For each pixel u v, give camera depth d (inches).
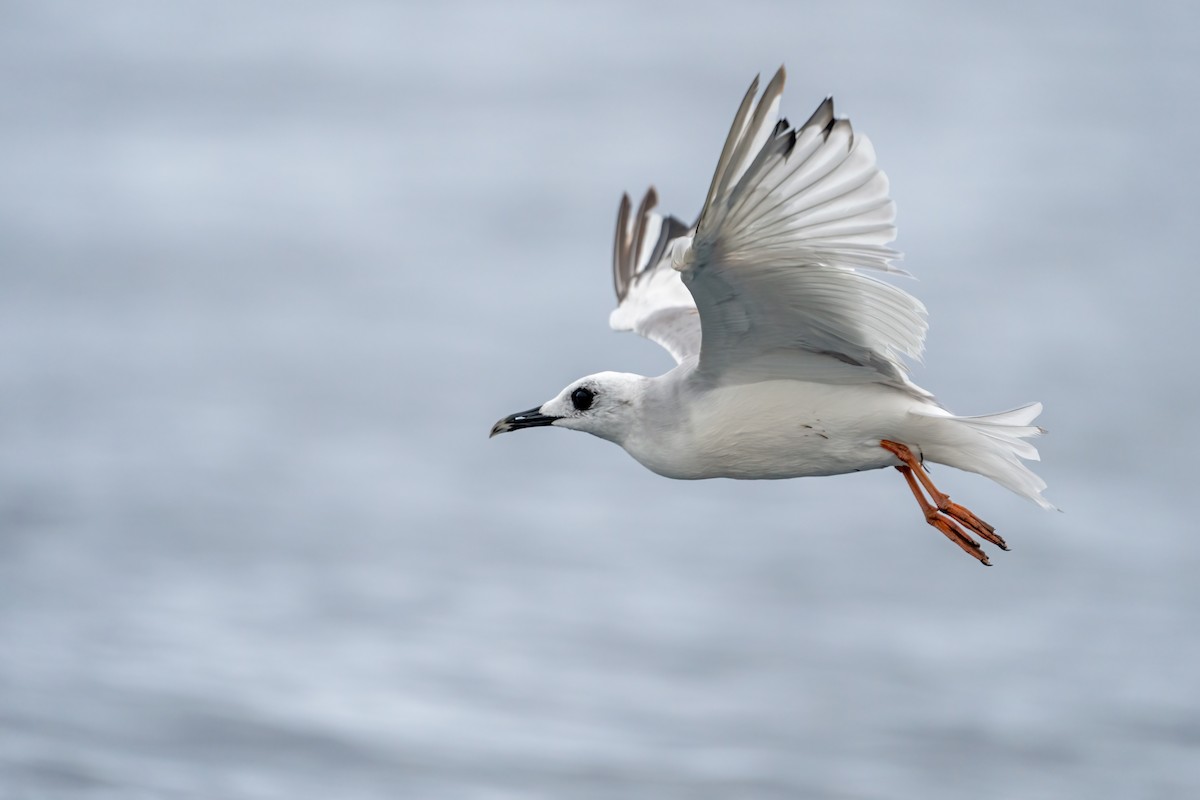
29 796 422.0
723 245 269.4
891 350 295.3
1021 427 291.1
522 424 327.9
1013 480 295.6
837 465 308.8
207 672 518.3
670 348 366.6
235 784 437.7
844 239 269.1
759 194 259.6
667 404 313.9
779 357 299.6
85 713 479.2
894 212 265.0
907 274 265.6
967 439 298.5
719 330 292.8
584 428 325.7
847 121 257.0
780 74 250.5
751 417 305.0
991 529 296.4
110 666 519.8
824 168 259.8
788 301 284.2
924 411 298.8
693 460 313.3
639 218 415.8
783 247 270.7
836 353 297.7
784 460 309.4
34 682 501.0
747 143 253.0
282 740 466.0
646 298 397.1
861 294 281.3
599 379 324.8
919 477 302.5
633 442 321.1
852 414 300.5
